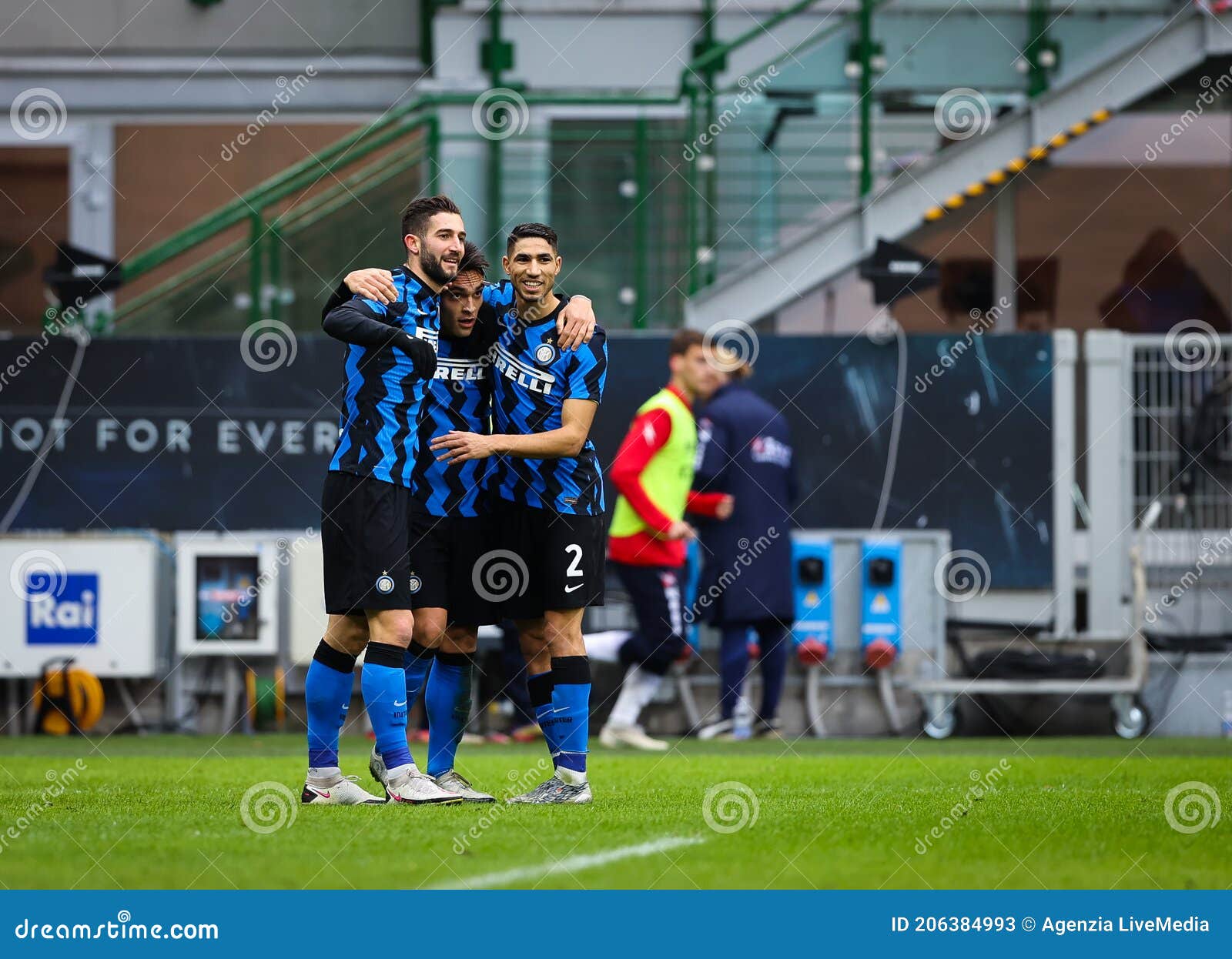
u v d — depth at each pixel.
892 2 41.38
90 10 48.03
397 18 48.12
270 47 48.16
